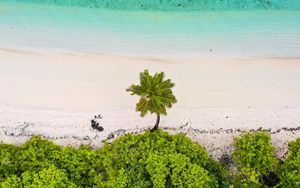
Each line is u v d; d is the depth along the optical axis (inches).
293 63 1250.0
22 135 1177.4
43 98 1200.2
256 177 1091.9
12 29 1250.0
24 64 1221.7
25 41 1242.6
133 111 1198.9
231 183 1103.0
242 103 1214.9
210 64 1243.2
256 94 1222.3
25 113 1189.1
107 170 1075.9
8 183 1039.0
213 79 1229.7
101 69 1226.6
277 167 1118.4
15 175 1048.2
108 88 1213.1
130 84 1219.2
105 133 1186.6
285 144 1193.4
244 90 1224.2
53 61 1227.9
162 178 1056.2
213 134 1194.0
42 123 1185.4
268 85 1230.9
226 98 1216.8
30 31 1251.2
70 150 1099.3
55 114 1192.2
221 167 1115.9
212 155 1181.1
